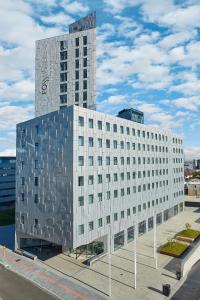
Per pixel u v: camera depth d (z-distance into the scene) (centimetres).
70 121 4766
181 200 9625
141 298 3644
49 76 7706
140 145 6794
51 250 5691
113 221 5606
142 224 6812
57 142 4981
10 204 11962
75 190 4681
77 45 7475
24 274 4472
